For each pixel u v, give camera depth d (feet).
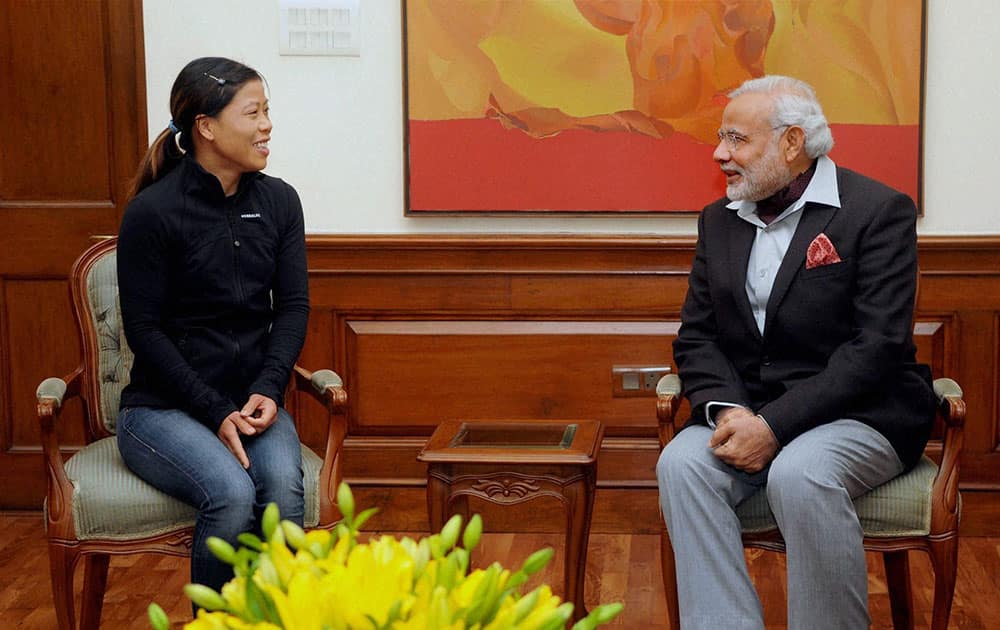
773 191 9.14
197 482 8.42
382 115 12.38
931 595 10.83
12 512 13.42
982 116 11.91
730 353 9.34
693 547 8.45
